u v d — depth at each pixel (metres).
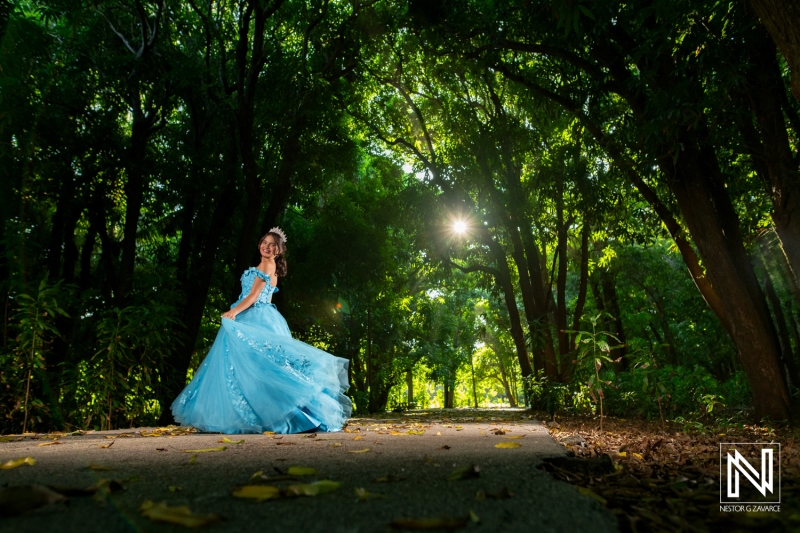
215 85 10.98
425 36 10.06
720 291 7.20
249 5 9.66
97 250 13.10
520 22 8.85
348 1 11.56
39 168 8.42
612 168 9.40
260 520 1.71
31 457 3.14
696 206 7.18
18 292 6.53
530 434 4.83
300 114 10.83
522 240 13.79
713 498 2.38
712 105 6.01
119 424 7.55
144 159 10.52
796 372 12.86
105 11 9.98
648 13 5.73
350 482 2.35
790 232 6.32
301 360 5.63
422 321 22.73
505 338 30.06
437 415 12.66
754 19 5.49
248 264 10.30
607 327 17.05
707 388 8.28
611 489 2.47
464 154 13.60
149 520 1.67
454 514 1.79
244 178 11.59
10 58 8.03
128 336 7.18
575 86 9.43
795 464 3.63
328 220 15.66
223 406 5.39
